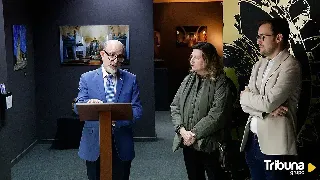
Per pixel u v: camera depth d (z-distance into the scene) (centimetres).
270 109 275
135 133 693
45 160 586
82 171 534
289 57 282
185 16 1088
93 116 288
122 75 345
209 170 340
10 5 558
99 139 302
